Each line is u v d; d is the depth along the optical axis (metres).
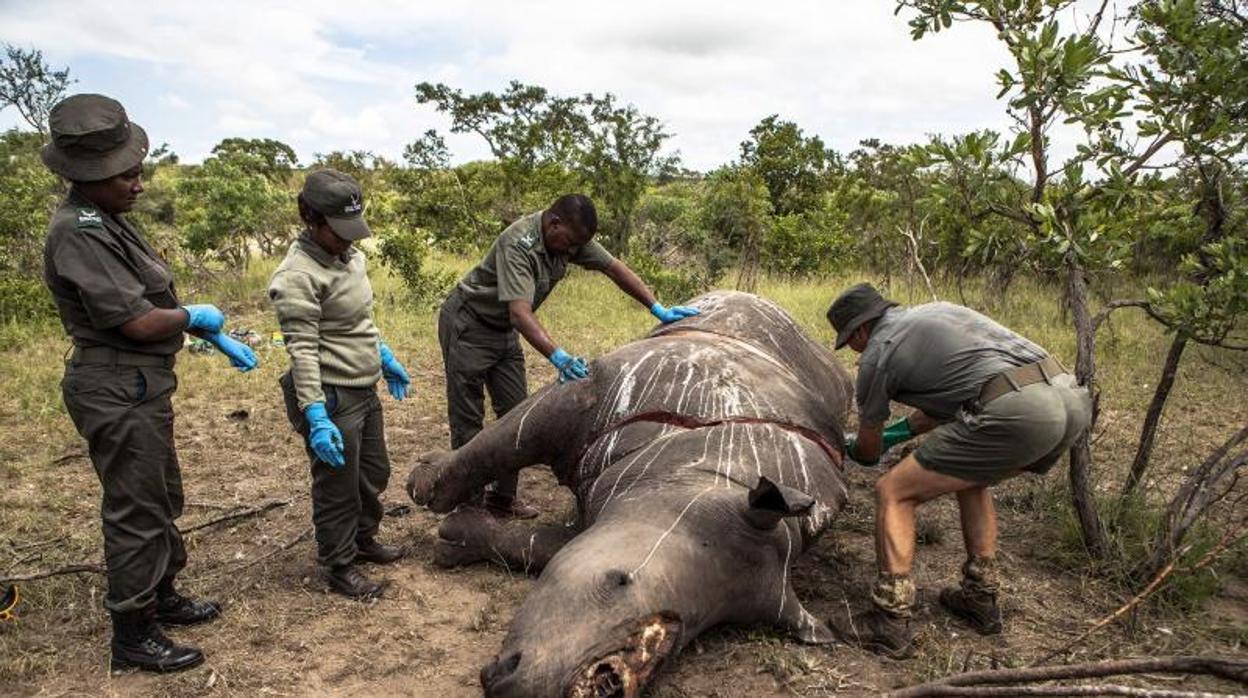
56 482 5.93
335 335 4.22
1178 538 4.50
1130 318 11.23
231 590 4.52
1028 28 4.55
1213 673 2.80
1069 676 3.00
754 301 5.65
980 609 4.20
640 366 4.70
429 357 9.29
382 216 16.67
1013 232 5.29
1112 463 6.42
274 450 6.59
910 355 4.02
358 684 3.75
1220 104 4.58
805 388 4.97
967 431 3.86
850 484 6.11
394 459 6.48
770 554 3.85
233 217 14.35
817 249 14.61
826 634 4.02
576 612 3.19
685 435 4.33
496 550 4.70
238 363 3.96
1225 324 4.82
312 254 4.11
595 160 15.55
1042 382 3.87
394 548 4.90
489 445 4.81
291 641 4.05
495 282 5.13
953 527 5.41
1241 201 4.95
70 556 4.87
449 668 3.86
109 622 4.19
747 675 3.78
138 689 3.68
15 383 7.90
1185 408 7.81
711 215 15.84
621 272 5.51
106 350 3.56
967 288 13.18
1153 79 4.64
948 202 4.96
